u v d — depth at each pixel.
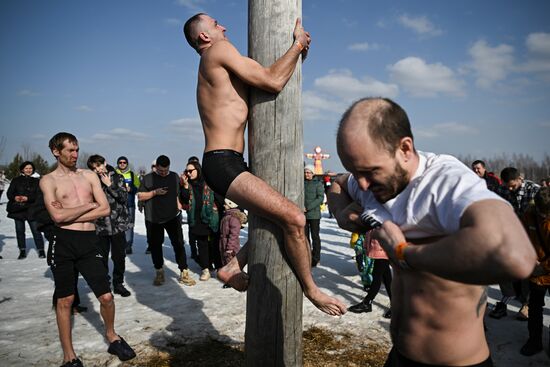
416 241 1.29
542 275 3.70
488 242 0.90
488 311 4.97
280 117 2.29
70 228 3.56
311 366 3.43
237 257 2.59
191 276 6.92
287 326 2.36
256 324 2.37
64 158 3.77
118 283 5.68
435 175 1.23
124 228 5.78
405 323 1.48
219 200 6.49
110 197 5.70
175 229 6.28
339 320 4.54
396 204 1.33
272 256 2.31
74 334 4.23
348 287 5.98
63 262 3.51
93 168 5.73
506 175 6.22
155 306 5.17
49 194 3.58
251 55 2.35
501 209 0.97
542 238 3.69
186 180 7.02
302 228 2.14
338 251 9.12
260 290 2.34
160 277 6.25
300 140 2.37
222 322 4.56
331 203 1.83
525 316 4.63
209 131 2.28
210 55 2.23
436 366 1.38
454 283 1.33
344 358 3.60
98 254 3.71
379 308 4.98
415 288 1.42
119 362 3.60
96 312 4.98
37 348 3.89
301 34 2.28
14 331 4.32
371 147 1.20
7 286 6.15
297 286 2.37
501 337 4.18
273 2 2.29
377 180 1.26
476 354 1.36
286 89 2.30
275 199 2.07
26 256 8.57
